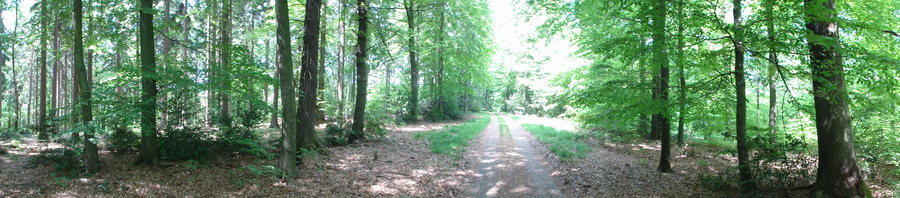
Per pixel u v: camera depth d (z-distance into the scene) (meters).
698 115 8.70
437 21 23.06
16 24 17.89
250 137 10.06
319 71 20.94
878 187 6.25
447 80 29.31
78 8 7.23
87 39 10.30
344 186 7.45
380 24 17.11
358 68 14.40
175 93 7.91
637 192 7.22
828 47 5.16
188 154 8.53
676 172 9.09
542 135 17.59
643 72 11.59
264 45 24.97
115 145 9.12
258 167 7.68
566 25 12.99
